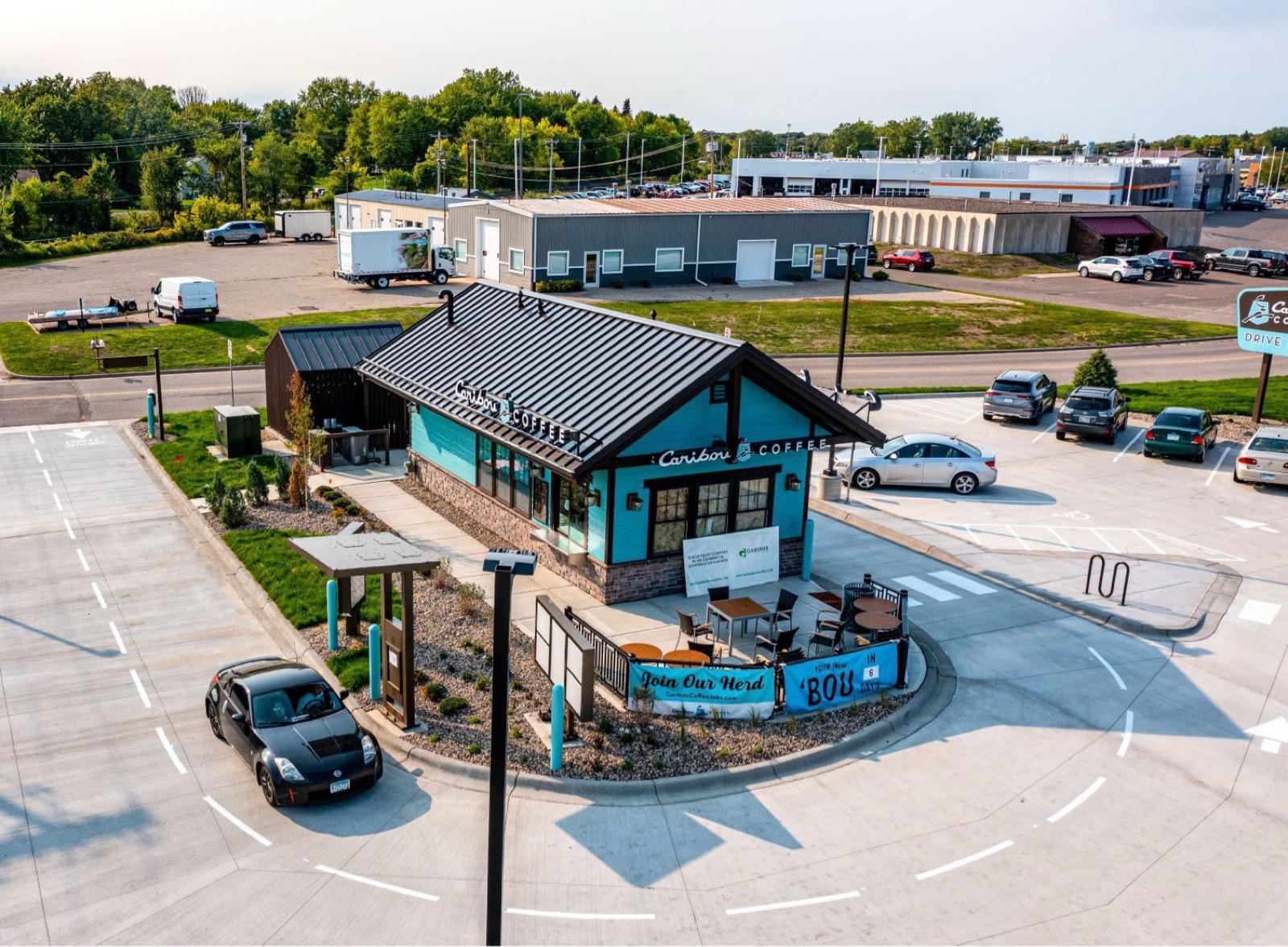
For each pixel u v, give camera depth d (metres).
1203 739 17.48
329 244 91.06
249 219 101.62
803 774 16.19
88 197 104.00
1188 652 20.80
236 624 21.34
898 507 29.95
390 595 18.61
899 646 18.62
